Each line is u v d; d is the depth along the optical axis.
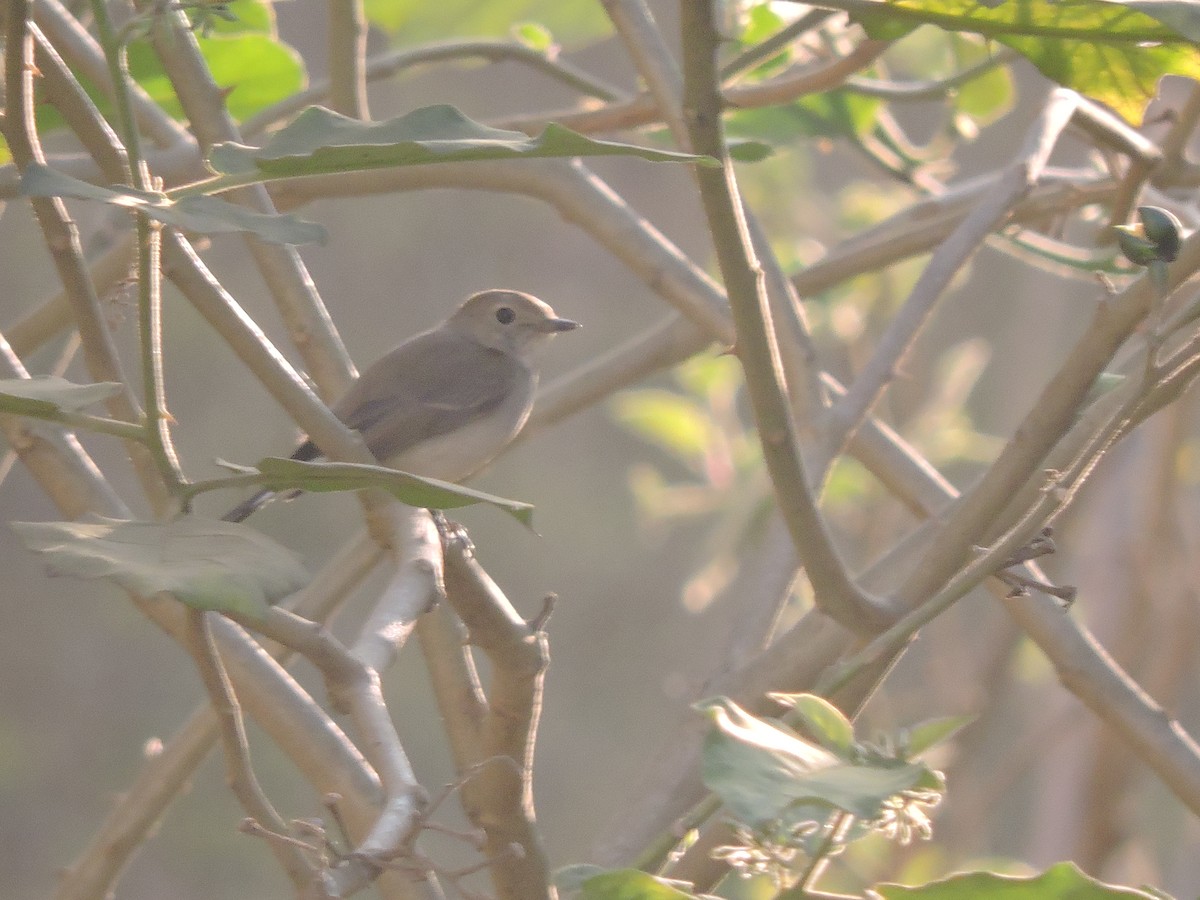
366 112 8.71
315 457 9.82
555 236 33.47
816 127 10.21
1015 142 21.86
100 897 7.77
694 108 4.54
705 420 13.54
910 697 15.96
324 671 4.57
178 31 6.35
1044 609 6.66
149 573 3.00
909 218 10.07
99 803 28.98
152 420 3.39
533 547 30.56
